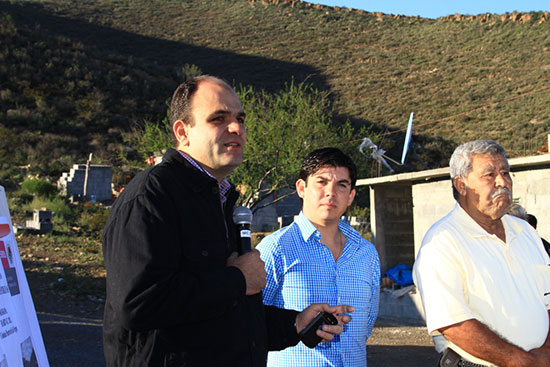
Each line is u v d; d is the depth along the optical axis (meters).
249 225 2.42
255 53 75.06
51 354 6.92
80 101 48.56
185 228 2.00
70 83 50.31
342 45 76.88
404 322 11.66
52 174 35.44
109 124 46.62
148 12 90.56
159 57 72.94
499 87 53.03
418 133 46.25
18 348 1.75
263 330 2.19
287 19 88.69
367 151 19.59
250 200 18.61
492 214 2.69
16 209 24.16
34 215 20.70
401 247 14.27
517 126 42.69
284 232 3.11
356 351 2.98
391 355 7.57
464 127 45.97
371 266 3.16
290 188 18.98
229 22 88.50
